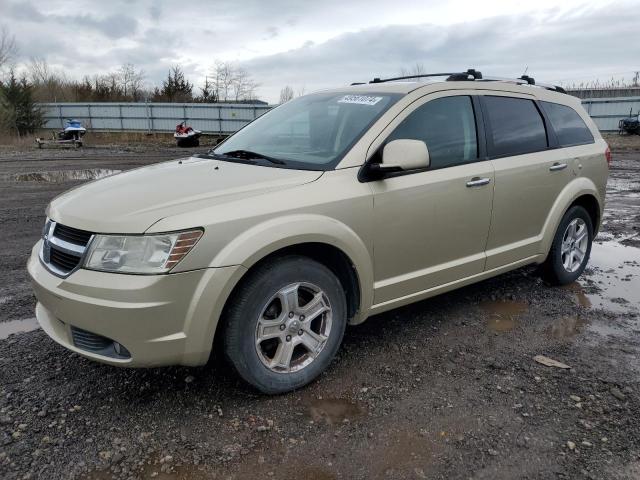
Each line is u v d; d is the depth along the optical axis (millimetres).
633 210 8781
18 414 2779
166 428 2697
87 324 2594
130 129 32500
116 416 2789
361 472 2391
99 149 22938
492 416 2816
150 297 2508
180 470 2395
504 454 2508
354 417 2811
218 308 2656
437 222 3588
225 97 48156
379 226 3266
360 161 3260
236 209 2734
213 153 3994
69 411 2824
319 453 2518
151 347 2566
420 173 3494
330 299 3137
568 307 4414
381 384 3145
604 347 3660
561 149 4621
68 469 2383
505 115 4203
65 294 2629
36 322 3979
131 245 2545
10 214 7809
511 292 4766
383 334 3852
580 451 2527
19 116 30734
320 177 3117
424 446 2568
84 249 2631
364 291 3271
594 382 3170
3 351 3494
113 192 2996
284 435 2650
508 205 4090
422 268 3615
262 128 4121
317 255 3229
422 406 2910
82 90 43281
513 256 4270
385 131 3398
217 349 2893
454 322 4082
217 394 3016
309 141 3586
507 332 3904
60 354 3465
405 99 3566
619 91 40844
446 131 3732
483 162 3914
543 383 3158
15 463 2406
